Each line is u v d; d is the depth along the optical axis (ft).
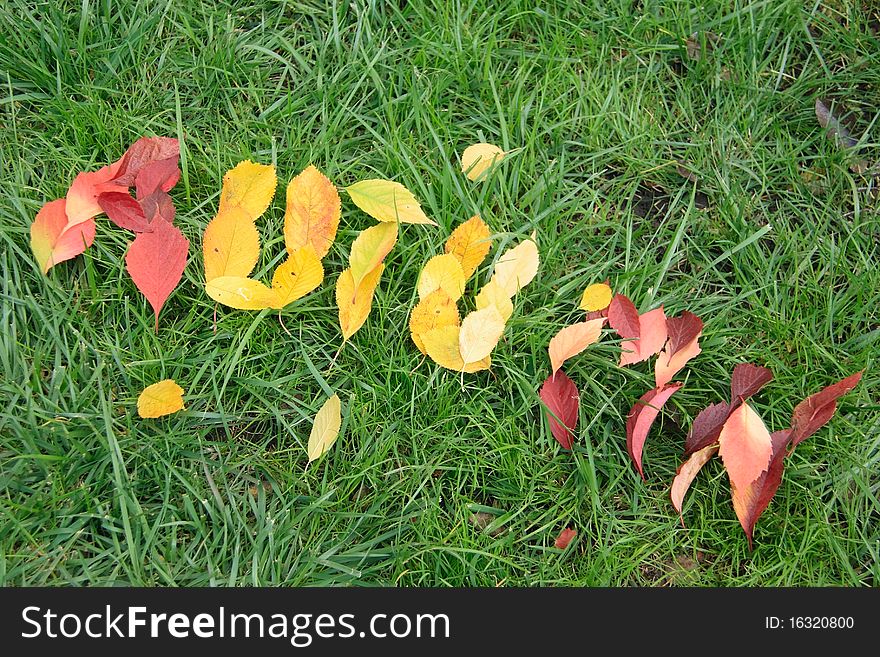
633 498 4.15
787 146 5.08
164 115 4.72
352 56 4.93
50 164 4.53
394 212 4.20
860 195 4.97
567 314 4.47
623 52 5.24
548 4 5.24
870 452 4.25
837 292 4.73
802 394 4.37
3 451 3.94
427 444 4.17
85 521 3.86
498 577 3.95
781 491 4.18
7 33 4.70
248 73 4.89
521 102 5.02
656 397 4.03
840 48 5.33
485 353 3.99
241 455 4.09
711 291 4.72
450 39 5.03
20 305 4.17
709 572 4.03
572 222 4.78
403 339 4.31
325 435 3.96
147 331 4.17
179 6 4.94
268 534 3.89
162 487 3.97
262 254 4.39
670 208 4.84
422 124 4.87
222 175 4.57
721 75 5.22
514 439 4.18
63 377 4.07
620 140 5.02
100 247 4.31
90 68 4.78
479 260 4.33
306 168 4.22
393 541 4.02
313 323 4.34
